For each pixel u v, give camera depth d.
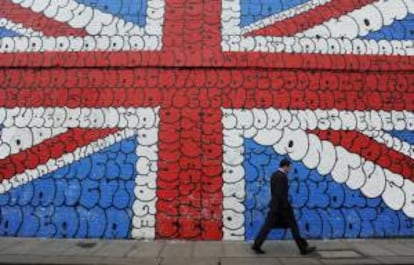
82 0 11.59
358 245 9.88
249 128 10.83
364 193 10.59
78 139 10.83
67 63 11.22
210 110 10.91
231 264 8.47
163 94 11.00
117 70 11.16
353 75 11.15
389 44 11.39
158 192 10.55
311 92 11.02
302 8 11.52
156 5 11.57
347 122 10.89
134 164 10.69
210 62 11.15
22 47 11.38
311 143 10.77
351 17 11.51
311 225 10.45
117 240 10.30
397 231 10.48
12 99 11.09
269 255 9.12
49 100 11.05
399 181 10.66
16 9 11.60
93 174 10.66
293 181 10.61
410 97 11.09
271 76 11.09
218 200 10.52
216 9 11.54
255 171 10.64
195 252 9.35
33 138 10.88
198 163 10.66
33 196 10.61
